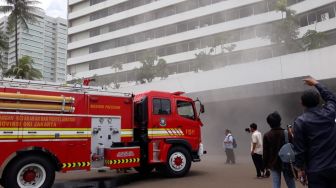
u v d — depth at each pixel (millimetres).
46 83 8992
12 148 7652
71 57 61281
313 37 27828
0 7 34094
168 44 48344
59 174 12086
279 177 5602
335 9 32219
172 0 48938
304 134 3695
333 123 3635
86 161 8789
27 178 7766
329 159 3512
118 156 9398
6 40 34938
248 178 10078
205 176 10695
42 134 8109
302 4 35031
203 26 45438
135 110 10492
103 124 9453
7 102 7785
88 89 9656
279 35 28953
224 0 43344
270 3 39500
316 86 3973
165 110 10680
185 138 10883
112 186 9156
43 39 63375
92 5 59562
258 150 10047
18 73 32656
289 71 18531
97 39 57250
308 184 3648
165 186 8891
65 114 8609
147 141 10148
